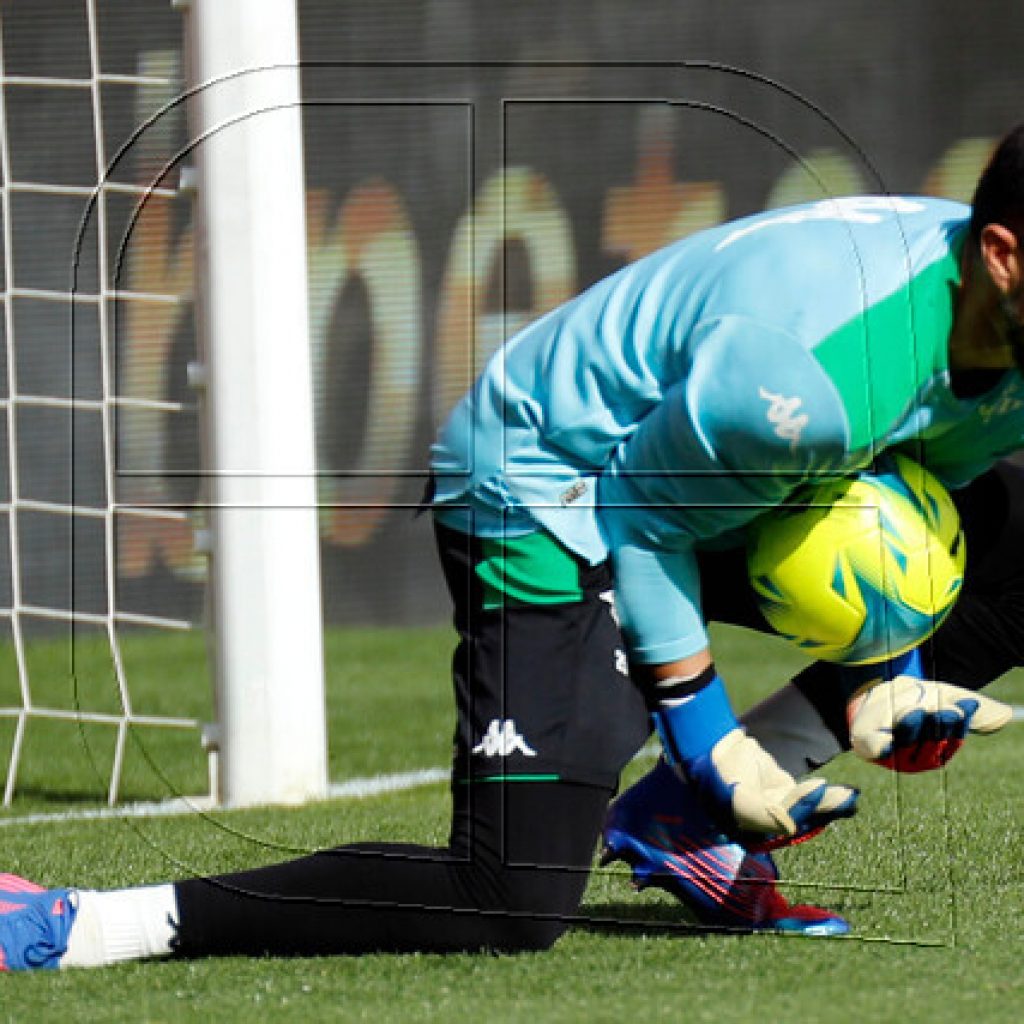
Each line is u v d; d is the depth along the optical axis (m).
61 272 27.05
